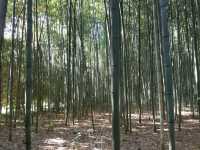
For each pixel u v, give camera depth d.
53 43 16.56
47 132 9.49
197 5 10.27
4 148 7.39
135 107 16.34
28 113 4.55
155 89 15.30
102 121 12.05
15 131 9.66
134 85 15.82
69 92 12.34
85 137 8.75
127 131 9.54
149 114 13.78
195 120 11.60
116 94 3.50
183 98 17.25
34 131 9.66
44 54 15.15
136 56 16.03
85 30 16.98
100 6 15.62
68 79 11.50
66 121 10.98
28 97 4.56
